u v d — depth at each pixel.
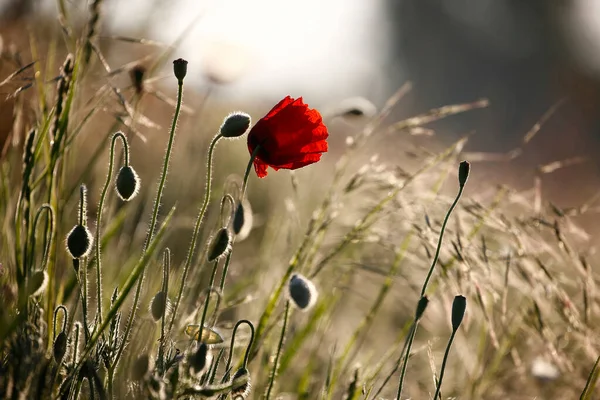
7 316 1.38
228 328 1.62
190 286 1.53
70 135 1.56
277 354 1.45
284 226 1.81
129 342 1.41
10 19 1.74
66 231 1.58
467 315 1.58
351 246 1.72
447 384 1.73
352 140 1.67
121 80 1.63
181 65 1.37
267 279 1.74
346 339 1.80
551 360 1.64
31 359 1.32
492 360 1.71
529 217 1.62
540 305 1.62
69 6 1.59
